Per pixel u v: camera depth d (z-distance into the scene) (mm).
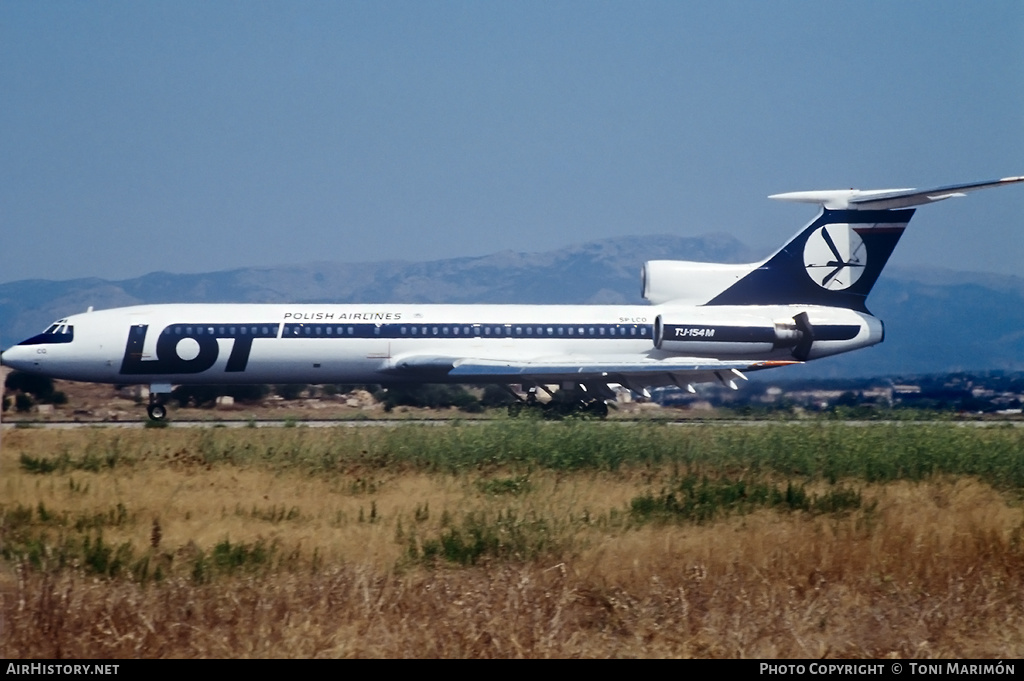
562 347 167250
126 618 47406
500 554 60156
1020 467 98000
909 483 93938
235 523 71875
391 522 72312
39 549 59750
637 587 54344
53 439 124062
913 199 166875
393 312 164250
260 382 162250
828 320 169250
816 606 50594
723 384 167625
